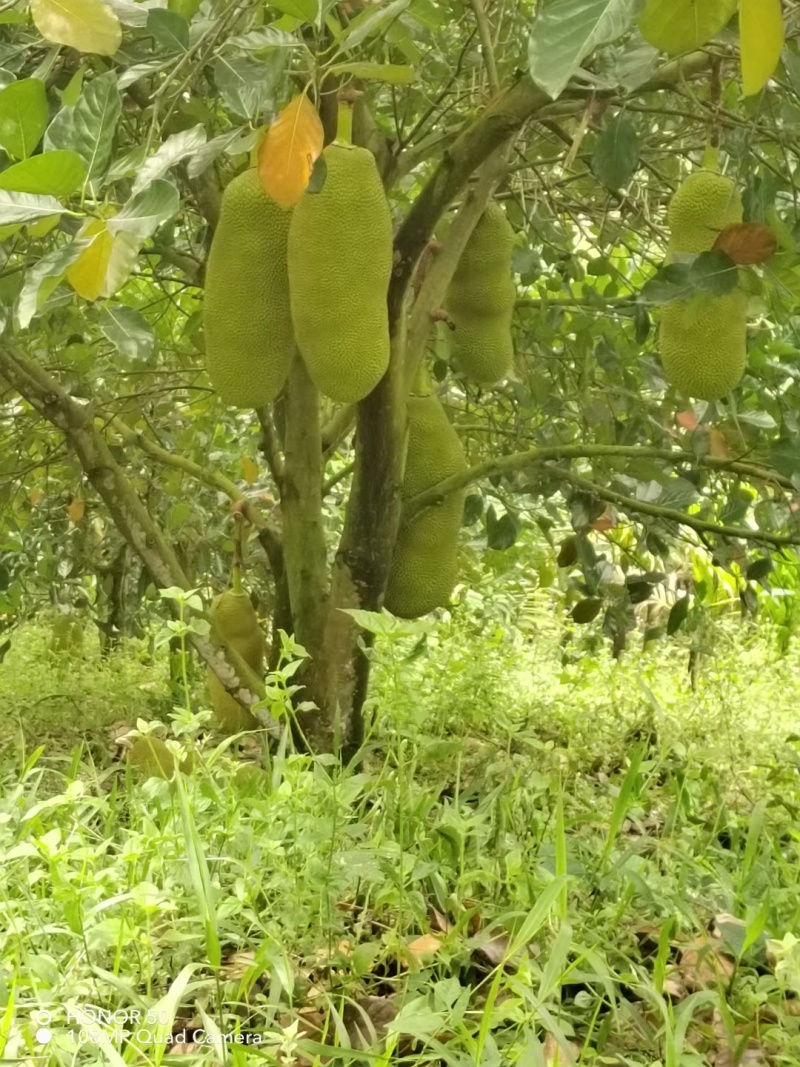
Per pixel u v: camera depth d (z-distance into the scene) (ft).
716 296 4.69
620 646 7.77
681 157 8.00
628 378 8.02
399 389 6.40
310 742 6.81
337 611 6.77
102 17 3.32
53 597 10.55
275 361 5.55
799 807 5.55
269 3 3.62
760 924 3.69
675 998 4.15
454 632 9.59
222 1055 3.13
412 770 5.23
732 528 6.84
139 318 3.75
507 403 9.70
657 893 4.45
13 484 10.21
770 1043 3.71
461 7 6.64
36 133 3.15
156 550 7.07
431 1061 3.57
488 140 5.59
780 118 5.88
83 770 6.57
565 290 8.49
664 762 6.79
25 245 5.85
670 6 2.95
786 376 6.80
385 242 5.26
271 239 5.34
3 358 6.51
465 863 4.71
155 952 3.75
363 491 6.57
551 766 6.75
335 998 3.92
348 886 4.44
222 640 6.93
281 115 3.44
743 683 11.00
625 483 7.32
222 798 4.77
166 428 10.83
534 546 12.03
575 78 5.16
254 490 10.55
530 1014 3.25
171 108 3.98
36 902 3.82
